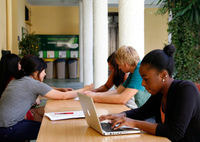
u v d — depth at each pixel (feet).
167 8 18.20
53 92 7.43
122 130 4.41
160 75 4.28
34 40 28.71
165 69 4.24
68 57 42.06
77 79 39.17
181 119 4.09
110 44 43.37
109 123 4.89
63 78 40.83
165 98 4.70
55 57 41.83
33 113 8.77
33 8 41.60
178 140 4.42
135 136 4.20
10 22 18.33
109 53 43.47
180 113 4.13
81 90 8.75
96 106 7.00
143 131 4.50
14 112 6.46
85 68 25.45
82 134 4.32
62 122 5.16
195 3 16.16
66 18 42.29
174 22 17.21
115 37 43.37
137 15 9.96
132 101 7.77
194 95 4.22
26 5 37.81
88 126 4.85
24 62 7.09
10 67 8.61
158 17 42.75
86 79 25.46
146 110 5.38
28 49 28.27
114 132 4.27
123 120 4.50
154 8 42.37
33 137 6.59
